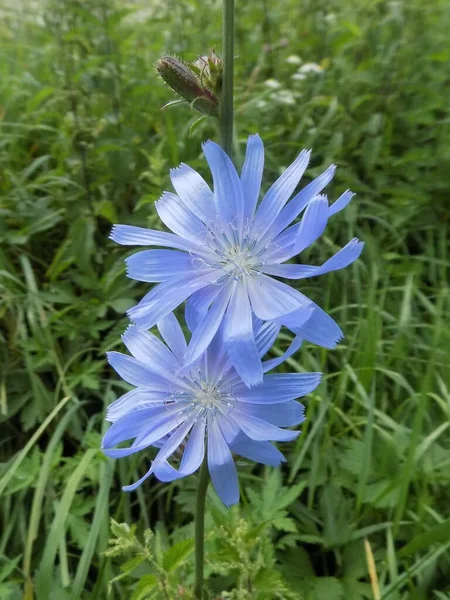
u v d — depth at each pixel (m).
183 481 0.14
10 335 0.16
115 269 0.17
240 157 0.18
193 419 0.07
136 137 0.20
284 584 0.10
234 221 0.07
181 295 0.07
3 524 0.14
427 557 0.12
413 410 0.15
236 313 0.07
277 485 0.12
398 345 0.16
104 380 0.15
